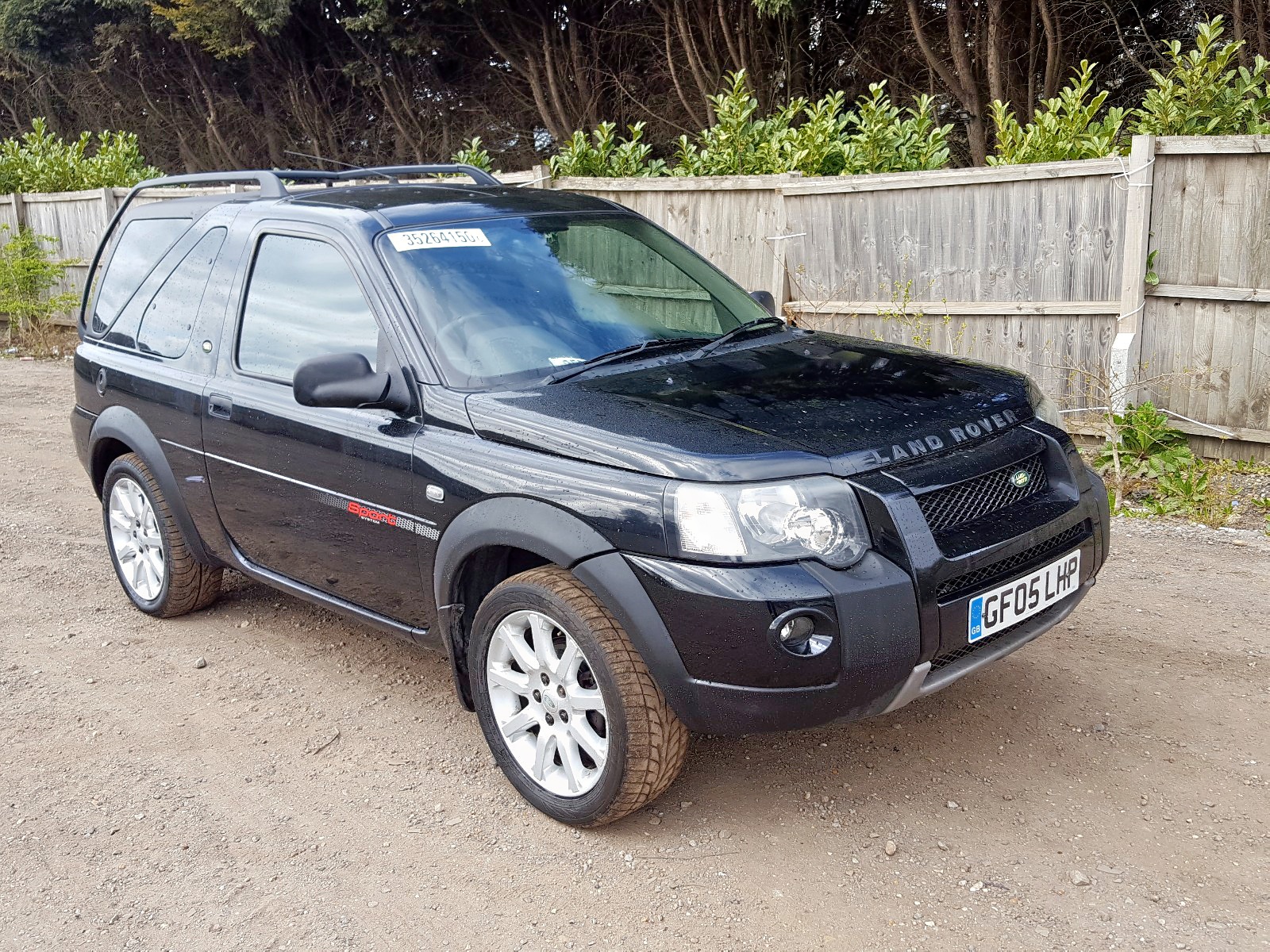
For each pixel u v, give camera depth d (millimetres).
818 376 3604
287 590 4398
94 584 5703
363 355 3615
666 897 3047
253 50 23781
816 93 16703
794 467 2951
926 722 3924
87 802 3668
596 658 3115
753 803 3479
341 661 4707
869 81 16406
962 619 3049
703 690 2971
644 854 3246
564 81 20172
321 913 3066
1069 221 6992
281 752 3953
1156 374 6902
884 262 7855
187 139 27578
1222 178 6449
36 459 8344
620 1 18672
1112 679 4184
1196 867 3051
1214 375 6699
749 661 2889
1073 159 7230
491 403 3449
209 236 4699
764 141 9039
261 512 4285
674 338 3996
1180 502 6141
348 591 4082
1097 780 3510
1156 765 3580
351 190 4574
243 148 26781
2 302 13977
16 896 3193
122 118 27656
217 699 4387
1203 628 4602
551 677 3316
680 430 3111
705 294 4410
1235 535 5707
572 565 3127
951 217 7480
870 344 4098
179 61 25406
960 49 13391
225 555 4676
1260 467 6629
